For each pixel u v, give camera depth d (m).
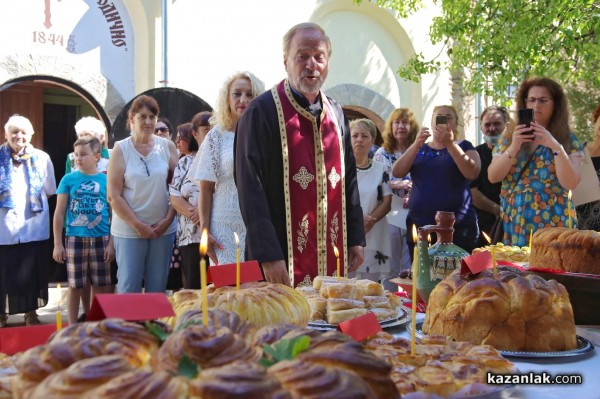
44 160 6.79
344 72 10.37
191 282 5.14
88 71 8.67
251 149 3.25
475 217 5.21
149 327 1.30
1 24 8.13
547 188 4.07
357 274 5.90
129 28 8.92
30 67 8.30
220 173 4.42
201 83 9.10
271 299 2.02
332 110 3.52
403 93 10.86
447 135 5.04
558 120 4.18
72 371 1.08
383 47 10.64
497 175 4.11
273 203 3.36
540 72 8.89
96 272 6.20
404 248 6.15
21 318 7.54
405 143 6.25
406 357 1.73
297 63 3.32
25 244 6.66
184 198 5.14
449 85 11.05
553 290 2.10
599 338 2.24
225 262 4.39
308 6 9.87
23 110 10.35
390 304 2.54
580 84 13.36
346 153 3.56
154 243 5.21
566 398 1.59
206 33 9.12
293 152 3.35
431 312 2.21
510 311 2.06
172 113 8.16
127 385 1.03
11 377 1.42
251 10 9.41
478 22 9.08
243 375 1.04
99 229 6.20
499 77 9.10
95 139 6.33
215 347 1.18
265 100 3.38
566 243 2.64
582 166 4.28
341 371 1.14
